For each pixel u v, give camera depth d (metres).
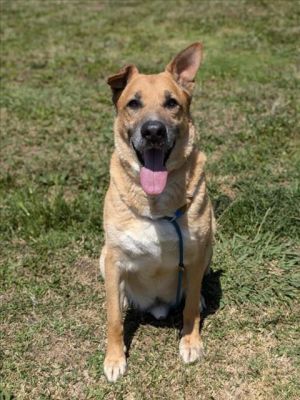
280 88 3.23
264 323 1.64
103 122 2.89
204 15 5.19
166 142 1.45
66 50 4.36
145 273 1.54
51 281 1.85
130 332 1.66
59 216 2.11
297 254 1.89
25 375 1.52
